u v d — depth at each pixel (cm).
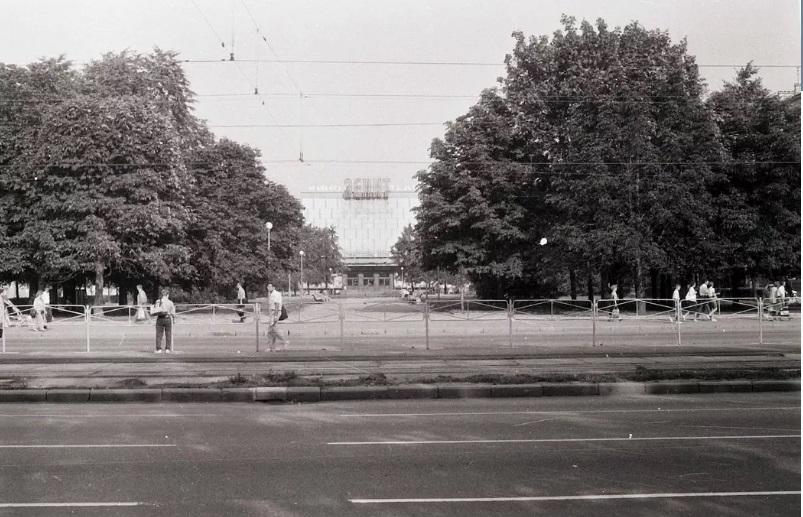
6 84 3659
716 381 1212
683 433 843
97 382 1207
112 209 3406
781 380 1218
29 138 3553
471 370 1371
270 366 1443
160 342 1727
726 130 3859
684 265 3472
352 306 2489
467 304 2378
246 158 4772
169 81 4012
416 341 2055
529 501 571
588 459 712
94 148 3406
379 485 619
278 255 5212
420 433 855
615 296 3119
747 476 644
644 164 3394
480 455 733
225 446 784
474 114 4003
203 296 4956
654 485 616
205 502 570
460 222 3906
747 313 2453
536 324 2367
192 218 3922
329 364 1475
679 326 2000
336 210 12850
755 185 3681
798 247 3556
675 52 3884
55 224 3425
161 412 1027
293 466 689
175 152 3612
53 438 831
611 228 3406
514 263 3809
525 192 4019
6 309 2450
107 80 3812
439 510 548
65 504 567
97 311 2125
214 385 1177
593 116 3588
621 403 1086
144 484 624
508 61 4128
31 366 1442
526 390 1167
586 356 1598
